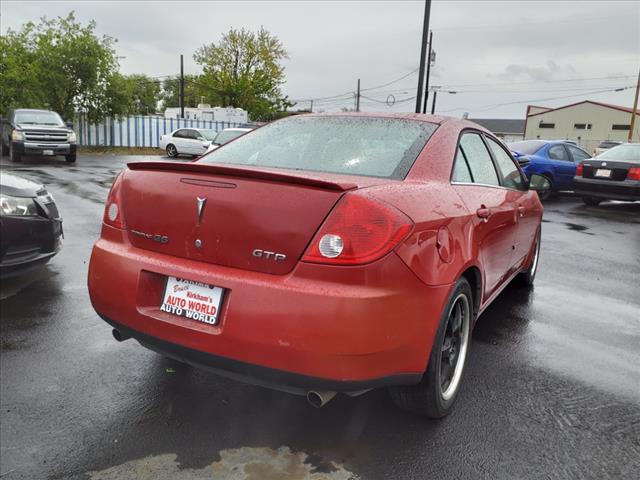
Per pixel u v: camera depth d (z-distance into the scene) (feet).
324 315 6.64
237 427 8.56
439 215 7.96
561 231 29.19
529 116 262.06
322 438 8.30
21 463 7.52
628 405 9.66
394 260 6.94
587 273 19.81
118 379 10.03
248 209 7.26
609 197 37.52
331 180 7.62
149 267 7.97
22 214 14.26
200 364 7.72
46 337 11.81
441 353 8.25
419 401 8.34
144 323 8.00
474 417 9.03
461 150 10.27
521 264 15.26
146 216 8.26
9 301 14.08
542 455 8.02
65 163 61.26
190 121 111.75
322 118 10.80
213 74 156.56
